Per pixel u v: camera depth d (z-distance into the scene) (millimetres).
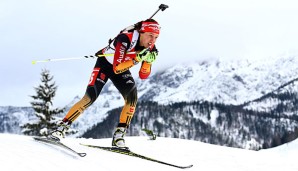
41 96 27578
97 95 5184
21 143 4637
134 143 6340
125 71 5234
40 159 4012
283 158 5773
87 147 5070
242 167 5043
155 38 4930
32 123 27062
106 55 5082
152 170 4332
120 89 5230
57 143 4773
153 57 4965
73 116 5047
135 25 4922
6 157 3879
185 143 6531
